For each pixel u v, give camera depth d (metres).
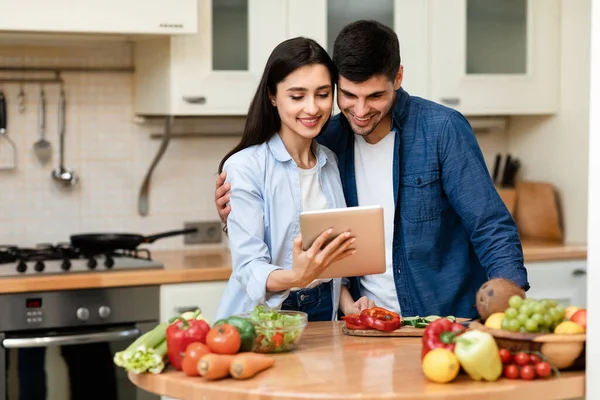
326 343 2.59
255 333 2.39
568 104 4.75
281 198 2.84
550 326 2.31
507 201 5.00
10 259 4.11
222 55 4.28
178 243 4.76
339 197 3.00
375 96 2.78
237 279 2.77
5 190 4.51
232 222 2.80
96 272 3.97
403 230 3.05
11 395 3.83
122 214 4.68
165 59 4.25
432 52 4.54
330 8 4.41
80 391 3.92
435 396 2.07
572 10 4.70
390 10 4.48
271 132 2.88
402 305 3.06
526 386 2.16
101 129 4.63
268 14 4.31
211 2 4.24
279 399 2.09
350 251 2.53
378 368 2.31
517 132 5.14
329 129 3.15
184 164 4.76
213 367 2.21
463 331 2.28
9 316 3.81
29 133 4.53
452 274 3.06
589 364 2.23
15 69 4.48
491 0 4.63
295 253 2.51
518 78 4.70
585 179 4.66
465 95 4.61
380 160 3.07
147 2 4.03
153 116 4.66
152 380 2.32
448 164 2.98
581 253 4.48
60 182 4.59
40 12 3.92
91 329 3.93
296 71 2.71
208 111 4.27
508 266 2.85
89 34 4.18
